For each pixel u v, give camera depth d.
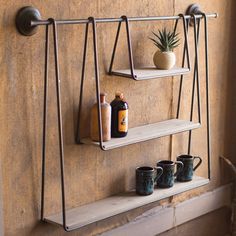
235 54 2.89
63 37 2.06
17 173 2.00
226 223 3.11
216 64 2.79
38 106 2.02
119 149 2.38
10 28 1.89
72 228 2.06
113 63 2.26
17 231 2.04
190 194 2.81
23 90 1.96
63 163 2.05
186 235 2.83
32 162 2.04
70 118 2.15
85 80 2.17
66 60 2.09
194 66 2.60
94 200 2.31
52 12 2.00
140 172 2.37
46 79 1.97
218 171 2.96
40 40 1.98
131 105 2.38
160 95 2.51
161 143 2.58
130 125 2.40
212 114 2.84
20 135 1.98
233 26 2.85
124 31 2.28
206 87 2.58
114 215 2.32
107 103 2.16
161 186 2.48
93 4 2.13
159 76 2.22
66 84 2.11
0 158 1.94
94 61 2.08
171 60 2.30
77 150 2.20
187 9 2.54
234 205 2.98
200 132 2.79
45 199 2.12
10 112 1.94
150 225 2.58
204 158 2.85
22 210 2.04
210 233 3.00
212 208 2.95
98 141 2.14
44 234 2.14
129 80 2.35
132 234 2.49
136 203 2.30
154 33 2.38
